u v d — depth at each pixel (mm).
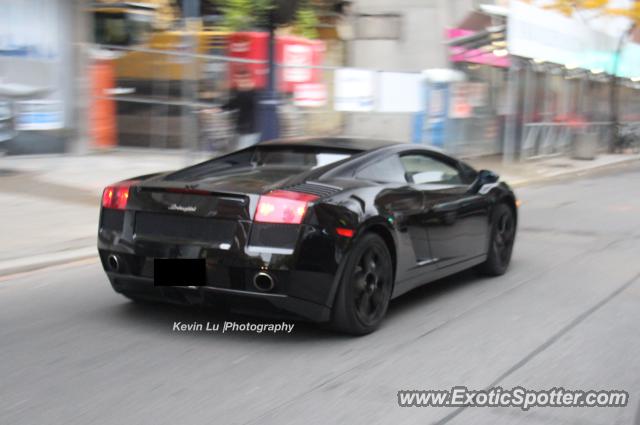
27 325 5340
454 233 6176
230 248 4641
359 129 17141
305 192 4770
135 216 5047
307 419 3732
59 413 3779
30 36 13867
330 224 4711
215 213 4711
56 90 14469
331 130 16688
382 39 21422
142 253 4930
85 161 14164
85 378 4285
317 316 4805
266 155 5812
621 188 17250
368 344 4969
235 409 3850
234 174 5336
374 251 5113
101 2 15117
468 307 6012
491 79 23172
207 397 4008
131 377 4301
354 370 4465
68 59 14656
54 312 5680
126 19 15789
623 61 32312
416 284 5770
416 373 4441
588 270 7637
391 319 5602
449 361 4672
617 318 5781
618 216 12195
